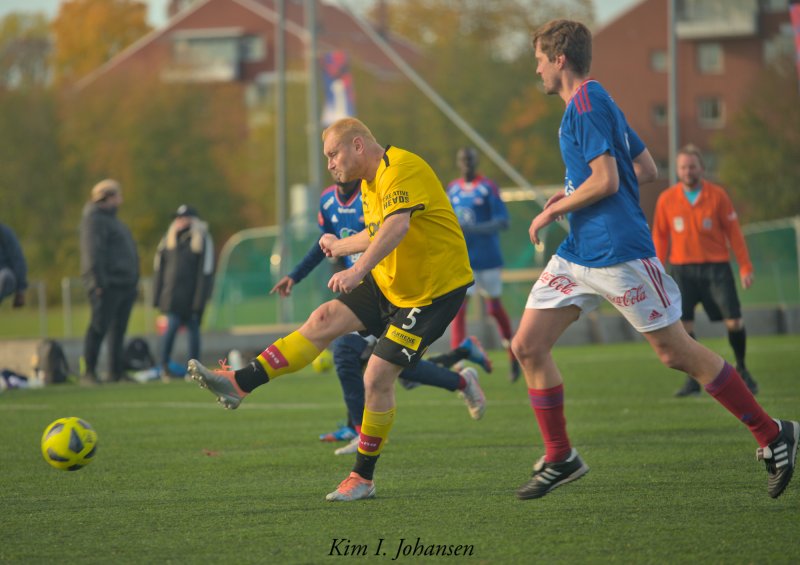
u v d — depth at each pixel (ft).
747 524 54.65
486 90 595.88
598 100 57.72
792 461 58.29
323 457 81.92
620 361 176.65
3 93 615.57
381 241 60.70
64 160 611.06
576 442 85.51
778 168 570.46
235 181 648.38
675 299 58.34
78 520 59.41
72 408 122.11
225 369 64.28
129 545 53.26
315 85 272.51
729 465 72.08
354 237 66.18
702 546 50.47
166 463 79.92
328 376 163.32
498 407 113.39
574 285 59.11
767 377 138.21
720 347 203.51
